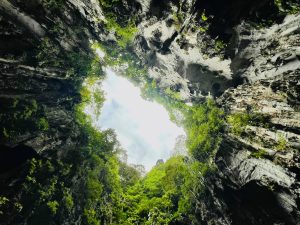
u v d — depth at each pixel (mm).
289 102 12797
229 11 12906
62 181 15914
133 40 17922
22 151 13547
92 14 15734
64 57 16984
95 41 18062
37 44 14688
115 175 24094
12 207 11906
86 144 19922
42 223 13656
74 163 17625
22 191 12680
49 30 15141
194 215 20828
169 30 15680
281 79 13836
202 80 19125
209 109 20172
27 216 12789
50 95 17125
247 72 16312
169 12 14289
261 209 14227
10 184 12195
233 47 14812
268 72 14859
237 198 16000
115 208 23062
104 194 21844
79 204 17578
